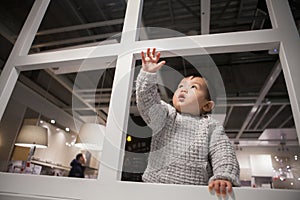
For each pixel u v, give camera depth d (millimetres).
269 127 4734
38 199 672
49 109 3523
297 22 1401
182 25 1885
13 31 1943
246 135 5312
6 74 1002
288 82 747
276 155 5520
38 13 1216
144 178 717
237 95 3424
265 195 566
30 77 2965
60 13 1825
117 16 1876
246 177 5465
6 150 2773
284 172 5238
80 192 657
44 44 1934
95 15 1874
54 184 688
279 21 857
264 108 3900
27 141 2889
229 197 577
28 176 719
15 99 2885
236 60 2625
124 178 702
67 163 3941
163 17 1858
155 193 609
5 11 1875
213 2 1820
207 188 597
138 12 1020
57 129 3725
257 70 2773
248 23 1888
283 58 781
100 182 662
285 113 4109
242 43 823
